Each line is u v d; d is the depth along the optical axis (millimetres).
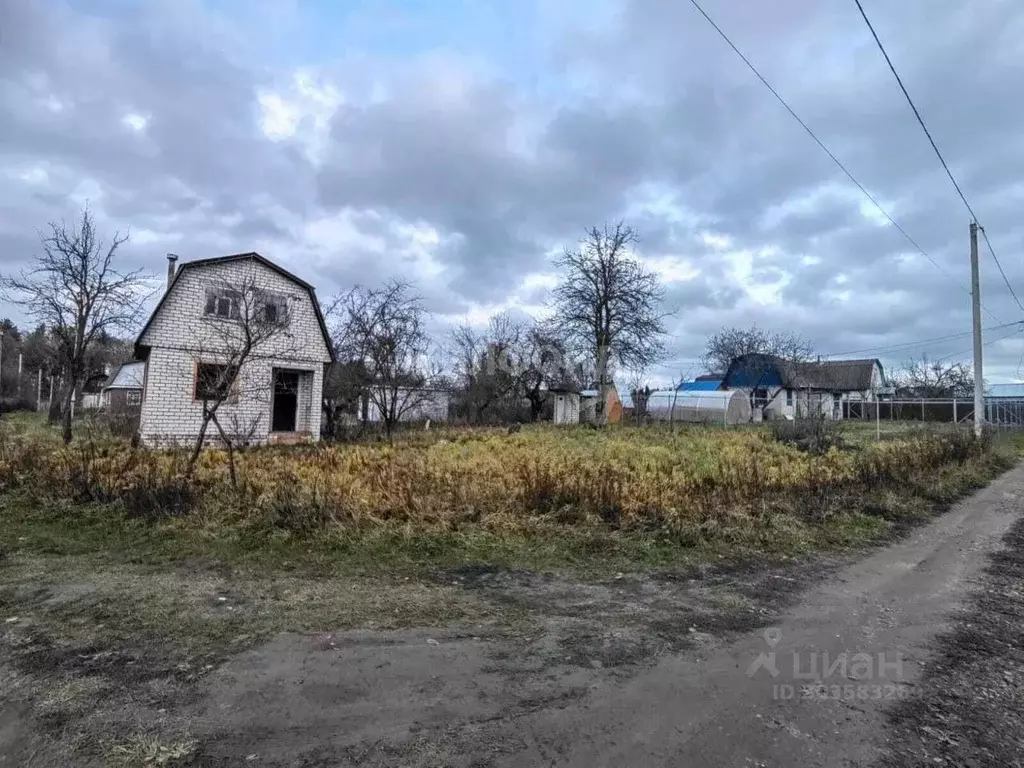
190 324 16828
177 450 12492
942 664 3980
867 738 3021
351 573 5613
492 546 6582
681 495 8648
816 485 9703
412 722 3057
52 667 3568
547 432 22594
